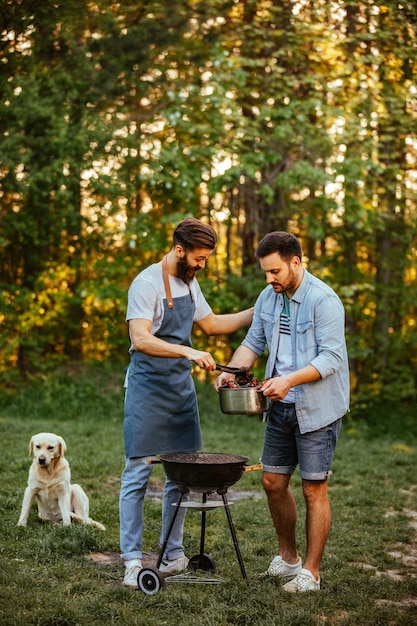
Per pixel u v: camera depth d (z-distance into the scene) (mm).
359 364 14391
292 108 11938
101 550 4891
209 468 3855
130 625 3492
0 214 13398
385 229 13539
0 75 11219
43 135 11766
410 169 13609
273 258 4160
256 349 4586
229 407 4094
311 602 3852
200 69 11883
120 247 13891
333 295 4238
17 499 5922
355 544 5320
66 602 3730
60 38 11000
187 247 4258
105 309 14266
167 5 10734
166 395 4324
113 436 9820
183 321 4414
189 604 3779
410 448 10531
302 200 13156
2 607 3619
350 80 12344
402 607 3947
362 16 11977
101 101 11648
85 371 13812
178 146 12180
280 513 4383
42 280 13766
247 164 11812
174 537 4500
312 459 4164
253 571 4516
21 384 13773
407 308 14531
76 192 12602
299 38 11875
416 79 12453
